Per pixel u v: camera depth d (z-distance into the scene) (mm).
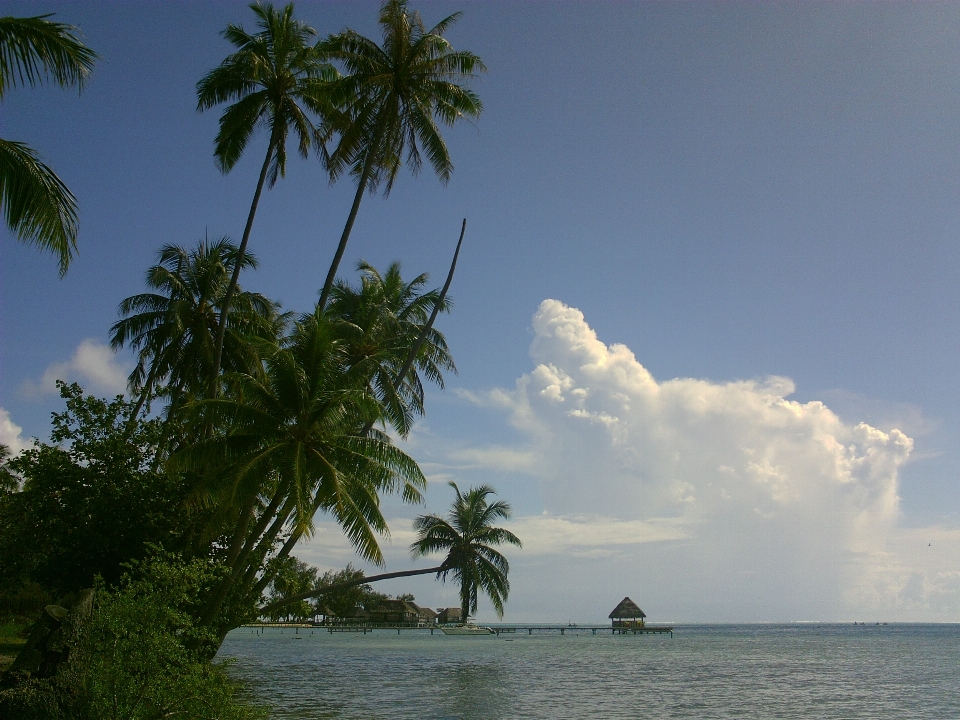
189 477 28078
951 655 76625
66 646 13875
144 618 14531
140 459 28062
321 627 150750
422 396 38750
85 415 28250
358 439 25328
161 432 29000
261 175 30047
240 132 30375
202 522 28266
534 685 40781
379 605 140625
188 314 35125
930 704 34312
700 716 30062
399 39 28359
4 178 14469
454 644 90500
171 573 15609
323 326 25781
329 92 28641
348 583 31344
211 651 25078
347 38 28594
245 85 30094
